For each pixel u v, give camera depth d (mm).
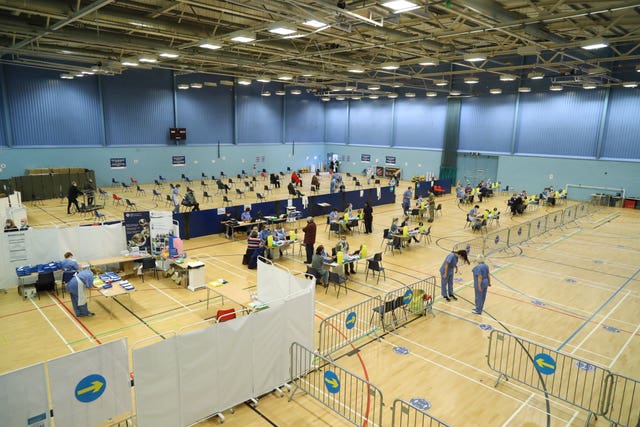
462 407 7977
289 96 45156
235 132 40969
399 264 16750
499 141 36062
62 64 28141
